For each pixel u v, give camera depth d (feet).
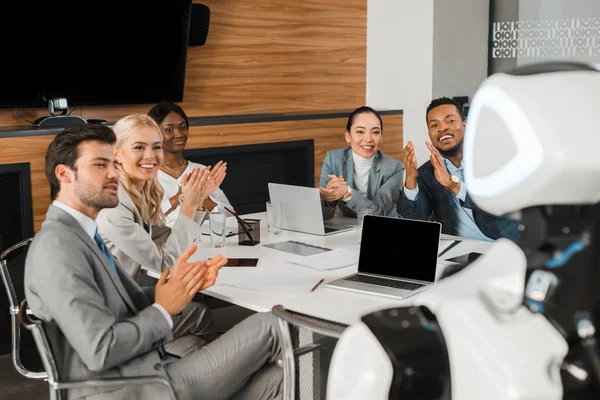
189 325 9.61
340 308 7.47
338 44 20.25
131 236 9.03
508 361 1.86
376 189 13.44
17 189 13.23
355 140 13.42
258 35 18.45
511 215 1.95
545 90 1.84
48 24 14.37
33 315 6.57
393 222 8.74
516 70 1.97
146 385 6.89
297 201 11.27
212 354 7.19
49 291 6.36
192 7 16.47
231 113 18.22
